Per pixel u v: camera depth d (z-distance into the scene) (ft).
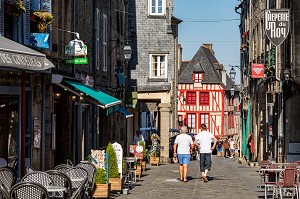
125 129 124.06
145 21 135.64
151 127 160.97
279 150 88.38
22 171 52.49
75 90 72.90
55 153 71.51
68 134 73.61
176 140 78.28
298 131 86.17
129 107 123.34
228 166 117.60
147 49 135.44
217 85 269.64
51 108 65.92
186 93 271.08
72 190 45.37
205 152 77.25
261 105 113.50
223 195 62.69
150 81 134.92
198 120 270.67
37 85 62.08
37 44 57.72
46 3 61.46
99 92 72.59
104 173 57.47
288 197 60.64
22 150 52.65
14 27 54.60
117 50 114.11
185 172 77.51
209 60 276.82
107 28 101.71
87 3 85.66
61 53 70.13
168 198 59.82
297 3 80.84
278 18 80.89
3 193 39.01
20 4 52.16
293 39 80.94
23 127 52.42
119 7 116.16
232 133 288.92
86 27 84.94
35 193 37.29
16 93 56.59
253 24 129.29
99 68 94.38
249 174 92.68
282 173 57.06
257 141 121.29
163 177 85.05
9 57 39.47
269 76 99.30
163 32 135.74
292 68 81.00
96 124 91.50
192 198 60.03
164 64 135.74
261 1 114.93
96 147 91.30
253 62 127.65
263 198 60.08
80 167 49.44
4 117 54.13
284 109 87.76
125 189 63.46
